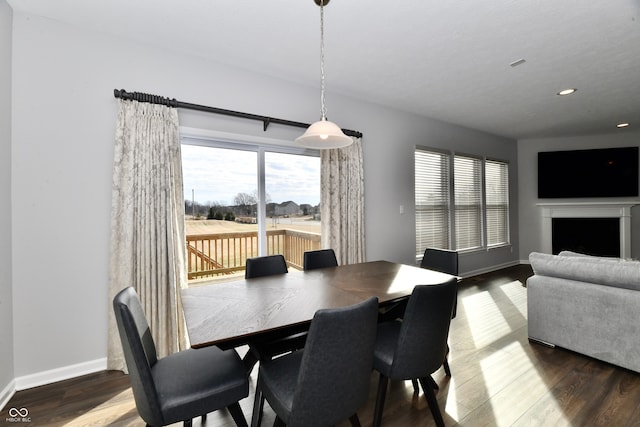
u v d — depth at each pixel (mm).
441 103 3768
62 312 2090
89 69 2170
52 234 2061
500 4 1914
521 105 3842
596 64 2729
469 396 1819
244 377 1330
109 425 1618
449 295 1480
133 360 1095
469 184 4992
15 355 1944
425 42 2365
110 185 2238
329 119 3383
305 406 1083
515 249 5781
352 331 1086
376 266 2529
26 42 1983
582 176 5410
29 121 1990
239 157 2900
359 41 2350
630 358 1985
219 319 1354
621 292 2029
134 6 1928
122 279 2188
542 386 1905
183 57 2520
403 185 4078
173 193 2414
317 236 3436
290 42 2363
